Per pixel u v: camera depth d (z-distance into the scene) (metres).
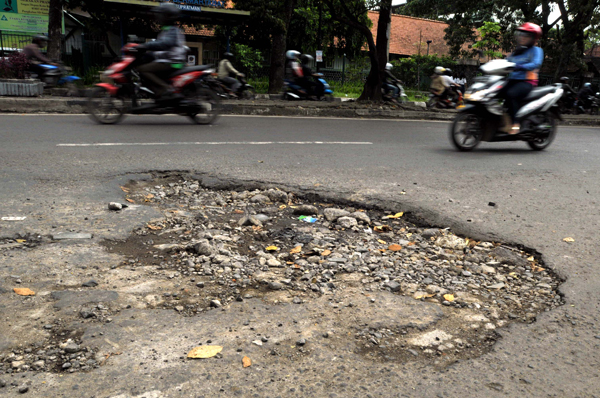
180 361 1.91
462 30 26.94
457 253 3.27
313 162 5.78
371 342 2.11
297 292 2.59
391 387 1.80
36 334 2.06
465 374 1.90
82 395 1.70
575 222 3.86
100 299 2.38
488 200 4.39
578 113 17.58
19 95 11.02
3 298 2.34
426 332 2.22
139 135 7.12
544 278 2.88
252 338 2.10
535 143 7.55
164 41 7.82
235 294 2.53
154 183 4.73
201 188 4.66
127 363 1.88
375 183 4.85
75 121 8.39
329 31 26.08
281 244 3.32
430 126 11.04
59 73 13.09
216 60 26.23
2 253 2.84
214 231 3.46
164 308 2.34
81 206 3.77
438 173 5.46
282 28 18.94
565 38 22.45
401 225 3.86
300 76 13.73
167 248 3.07
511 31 25.00
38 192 4.04
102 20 21.58
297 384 1.79
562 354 2.06
